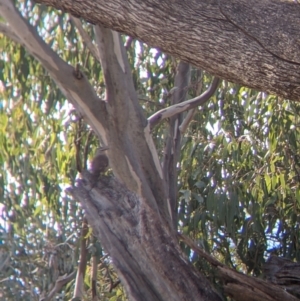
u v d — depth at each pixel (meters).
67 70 5.14
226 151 6.47
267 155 6.60
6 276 7.04
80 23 6.24
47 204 7.34
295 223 6.74
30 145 7.38
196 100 5.86
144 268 4.19
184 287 4.15
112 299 6.96
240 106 6.92
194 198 6.54
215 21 2.69
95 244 6.46
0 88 7.32
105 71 5.27
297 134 6.77
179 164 6.88
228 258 6.70
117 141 5.18
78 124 6.23
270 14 2.71
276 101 6.54
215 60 2.69
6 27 5.35
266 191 6.46
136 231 4.26
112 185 4.59
